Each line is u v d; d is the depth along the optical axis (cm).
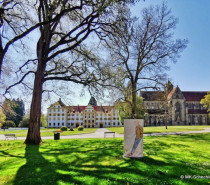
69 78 1783
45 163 900
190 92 9781
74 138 2375
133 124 982
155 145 1501
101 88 1788
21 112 9275
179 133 2966
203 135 2533
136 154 970
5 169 816
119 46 1638
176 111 8569
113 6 1266
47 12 1505
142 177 668
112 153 1134
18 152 1239
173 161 912
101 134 3303
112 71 1903
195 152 1174
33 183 625
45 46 1795
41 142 1700
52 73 1822
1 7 1227
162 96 3203
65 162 912
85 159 971
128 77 2711
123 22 1401
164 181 624
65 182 625
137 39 2705
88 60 1791
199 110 9050
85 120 10138
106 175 692
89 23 1574
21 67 1758
